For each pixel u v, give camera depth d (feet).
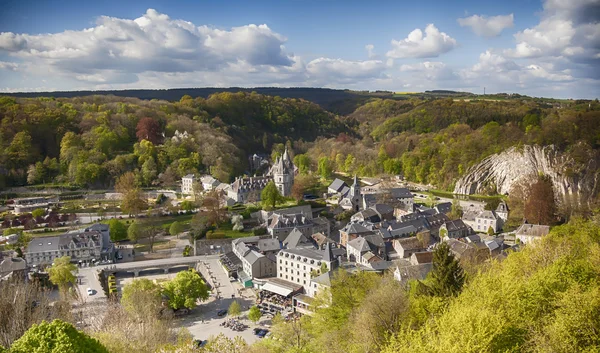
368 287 348.59
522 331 181.68
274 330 370.53
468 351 157.07
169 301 501.15
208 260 652.89
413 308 254.88
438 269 302.04
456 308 195.31
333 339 286.05
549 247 312.71
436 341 169.48
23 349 218.38
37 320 333.83
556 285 220.02
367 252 579.07
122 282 585.22
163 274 624.18
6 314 314.96
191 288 506.48
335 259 541.34
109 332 325.62
